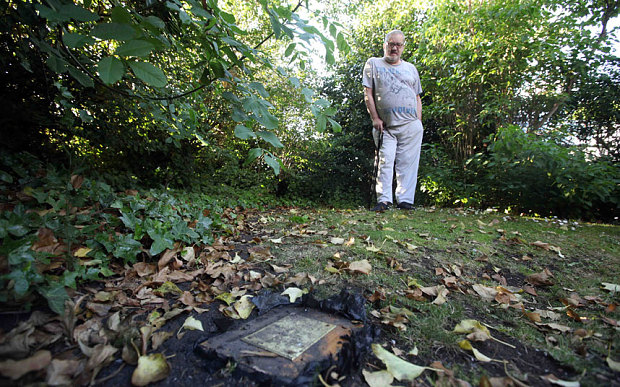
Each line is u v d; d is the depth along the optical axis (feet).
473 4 15.99
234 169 16.85
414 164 13.78
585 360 3.36
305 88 4.26
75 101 7.50
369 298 4.52
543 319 4.41
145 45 2.62
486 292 5.05
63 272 4.11
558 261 6.97
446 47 15.97
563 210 13.19
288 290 4.60
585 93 15.03
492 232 9.30
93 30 2.52
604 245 8.21
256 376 2.82
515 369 3.21
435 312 4.29
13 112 6.40
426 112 16.60
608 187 11.90
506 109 14.52
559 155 11.76
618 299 5.05
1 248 3.37
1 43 5.85
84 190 5.83
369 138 22.45
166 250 5.47
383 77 12.96
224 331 3.61
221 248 6.55
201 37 4.09
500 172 13.66
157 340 3.32
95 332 3.35
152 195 8.09
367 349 3.40
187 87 8.54
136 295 4.28
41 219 4.52
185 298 4.28
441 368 3.11
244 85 4.52
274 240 7.22
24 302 3.42
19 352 2.77
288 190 22.08
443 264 6.29
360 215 11.43
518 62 14.03
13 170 6.00
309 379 2.77
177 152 12.55
